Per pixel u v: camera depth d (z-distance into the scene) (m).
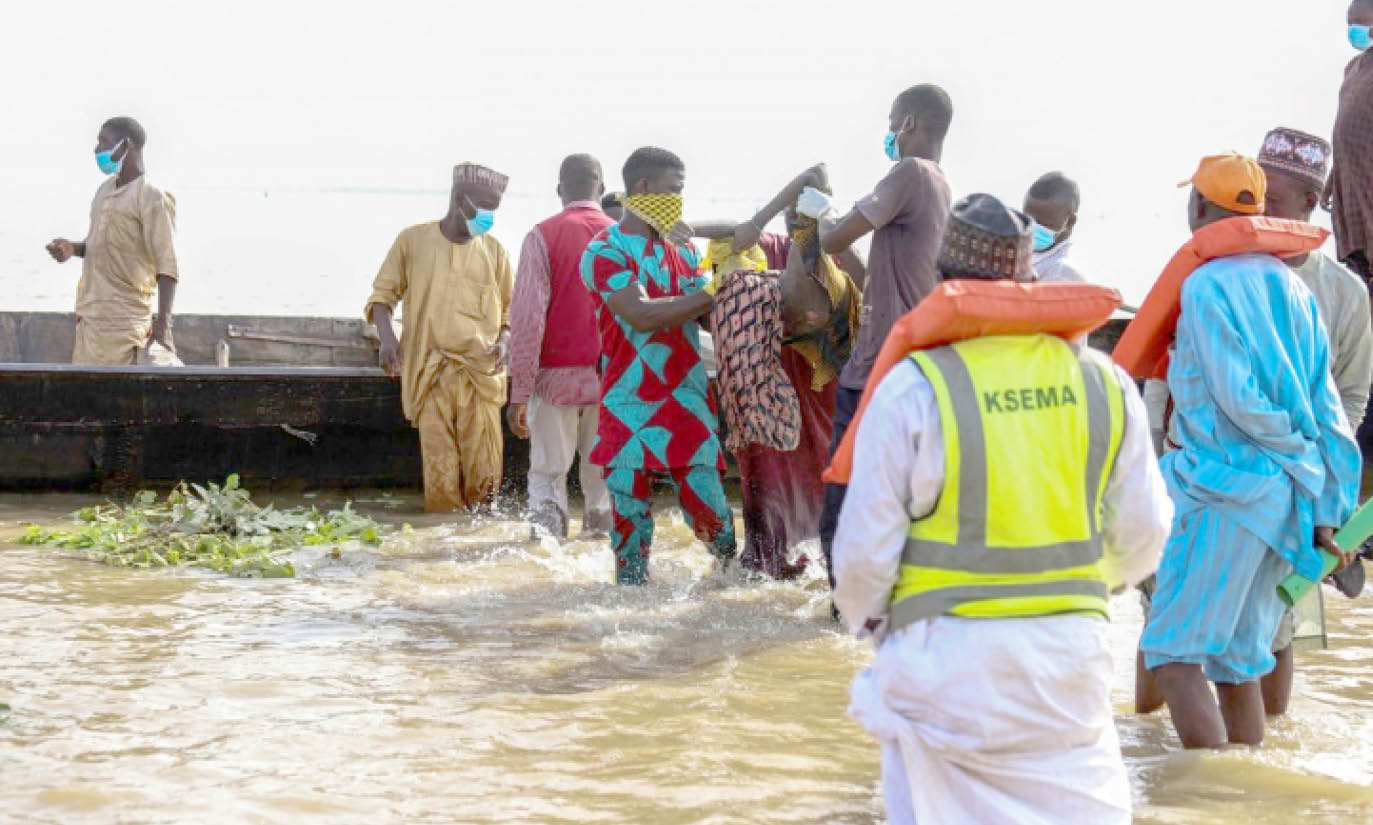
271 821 3.75
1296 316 4.12
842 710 4.79
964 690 2.92
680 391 6.59
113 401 9.05
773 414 6.40
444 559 7.38
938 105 6.08
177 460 9.16
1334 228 9.32
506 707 4.79
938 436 2.93
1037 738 2.96
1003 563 2.94
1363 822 3.72
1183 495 4.19
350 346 12.33
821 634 5.85
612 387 6.64
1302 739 4.43
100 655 5.35
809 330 6.52
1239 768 4.06
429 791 3.99
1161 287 4.24
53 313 11.89
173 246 9.81
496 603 6.36
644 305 6.36
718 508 6.71
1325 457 4.14
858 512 2.95
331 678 5.10
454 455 8.81
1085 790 2.99
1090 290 3.01
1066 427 2.98
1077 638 2.96
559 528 8.04
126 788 3.95
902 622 3.00
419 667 5.27
